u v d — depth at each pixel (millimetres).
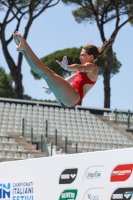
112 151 13656
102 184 13781
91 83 10688
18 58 42750
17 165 16391
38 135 33156
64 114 39125
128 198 13000
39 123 36562
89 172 14164
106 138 36438
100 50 11156
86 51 10930
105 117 40469
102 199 13711
